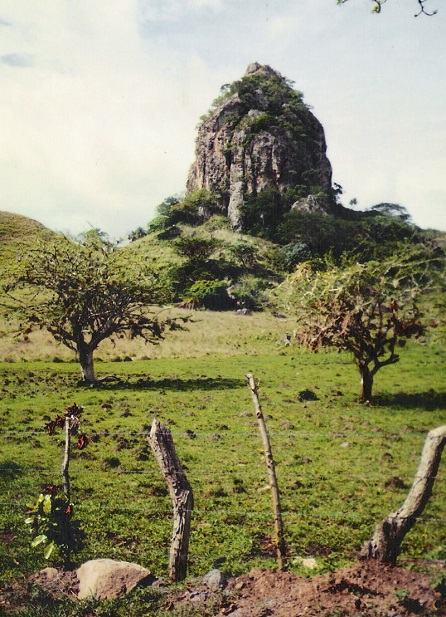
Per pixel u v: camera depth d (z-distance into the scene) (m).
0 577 10.98
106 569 10.64
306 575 10.48
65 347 56.94
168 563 11.57
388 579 9.73
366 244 33.28
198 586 10.29
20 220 126.19
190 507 10.70
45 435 23.72
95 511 14.66
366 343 29.34
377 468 17.98
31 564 11.52
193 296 104.25
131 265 46.56
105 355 56.34
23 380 41.09
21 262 46.47
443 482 13.66
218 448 21.39
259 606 9.42
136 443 22.20
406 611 8.93
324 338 29.14
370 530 12.89
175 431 24.50
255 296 103.19
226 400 32.47
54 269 45.16
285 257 144.88
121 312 45.09
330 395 32.06
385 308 28.89
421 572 10.05
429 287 27.73
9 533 13.09
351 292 28.84
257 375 42.25
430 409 26.86
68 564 11.45
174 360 54.75
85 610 9.81
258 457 19.89
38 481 17.14
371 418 25.66
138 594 10.16
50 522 11.70
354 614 8.90
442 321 27.55
